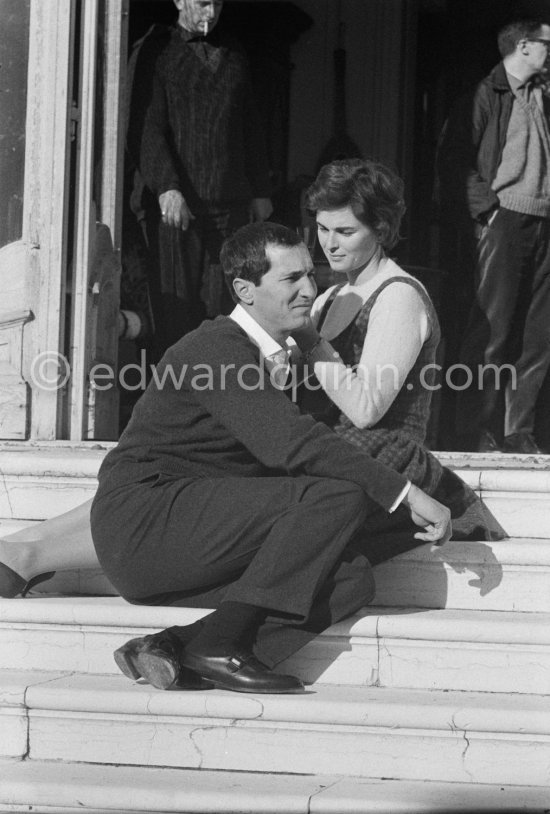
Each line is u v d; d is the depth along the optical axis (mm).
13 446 7090
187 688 4906
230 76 9422
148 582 5156
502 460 6727
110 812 4547
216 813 4496
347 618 5098
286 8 11367
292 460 4984
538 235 9383
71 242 7586
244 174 9586
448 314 11078
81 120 7570
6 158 7539
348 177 5324
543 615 5246
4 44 7547
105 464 5316
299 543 4859
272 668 4949
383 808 4410
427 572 5398
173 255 9320
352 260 5422
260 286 5188
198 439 5195
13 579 5422
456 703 4777
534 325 9445
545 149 9406
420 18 11578
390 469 5020
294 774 4770
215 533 4996
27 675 5191
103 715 4887
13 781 4645
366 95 11633
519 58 9422
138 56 9297
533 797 4492
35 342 7457
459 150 9500
